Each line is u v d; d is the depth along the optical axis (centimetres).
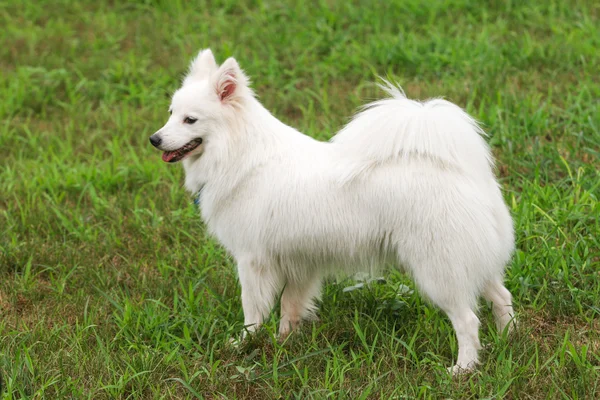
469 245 563
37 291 761
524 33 1269
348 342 643
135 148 1073
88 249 838
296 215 604
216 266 776
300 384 596
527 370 591
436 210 563
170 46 1359
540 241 756
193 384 602
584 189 825
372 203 581
